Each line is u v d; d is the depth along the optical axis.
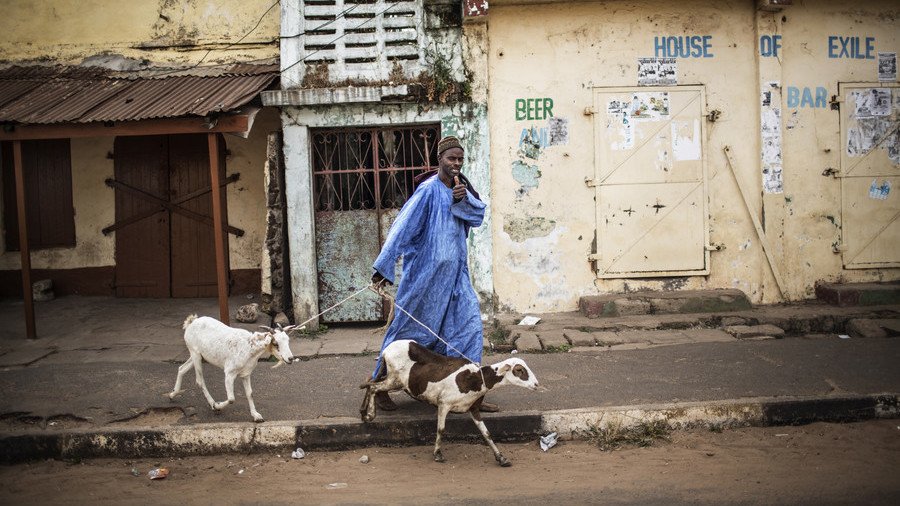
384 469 5.21
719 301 8.70
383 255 5.38
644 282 9.09
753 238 9.08
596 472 5.03
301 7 8.70
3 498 4.91
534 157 8.93
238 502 4.75
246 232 10.21
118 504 4.76
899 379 6.18
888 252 9.16
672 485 4.78
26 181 10.33
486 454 5.44
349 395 6.32
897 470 4.89
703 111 8.98
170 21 9.79
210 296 10.26
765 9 8.80
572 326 8.37
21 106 8.26
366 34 8.72
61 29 9.84
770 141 8.96
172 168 10.22
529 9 8.84
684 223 9.04
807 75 9.01
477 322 5.71
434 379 5.19
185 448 5.59
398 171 8.97
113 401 6.19
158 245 10.27
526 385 5.06
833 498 4.51
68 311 9.52
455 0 8.65
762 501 4.50
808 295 9.12
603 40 8.91
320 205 8.98
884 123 9.09
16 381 6.79
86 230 10.33
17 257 10.37
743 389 6.06
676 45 8.94
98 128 7.87
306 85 8.74
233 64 9.70
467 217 5.62
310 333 8.69
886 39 9.04
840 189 9.08
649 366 6.84
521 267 9.01
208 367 7.24
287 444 5.60
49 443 5.58
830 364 6.68
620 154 8.98
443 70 8.72
